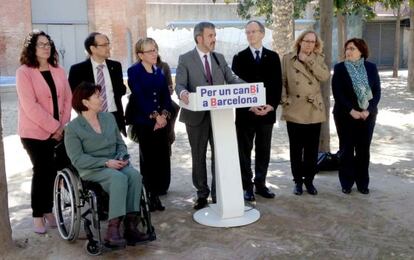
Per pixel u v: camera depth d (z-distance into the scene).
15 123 12.09
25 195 6.78
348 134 6.43
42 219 5.31
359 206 6.04
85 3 22.67
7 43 21.88
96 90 4.98
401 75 25.83
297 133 6.30
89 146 4.96
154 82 5.82
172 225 5.50
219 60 5.79
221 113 5.46
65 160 5.20
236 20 30.75
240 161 6.16
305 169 6.45
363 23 32.41
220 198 5.49
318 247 4.93
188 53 5.73
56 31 22.56
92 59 5.66
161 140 5.95
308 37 6.05
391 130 11.06
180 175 7.62
